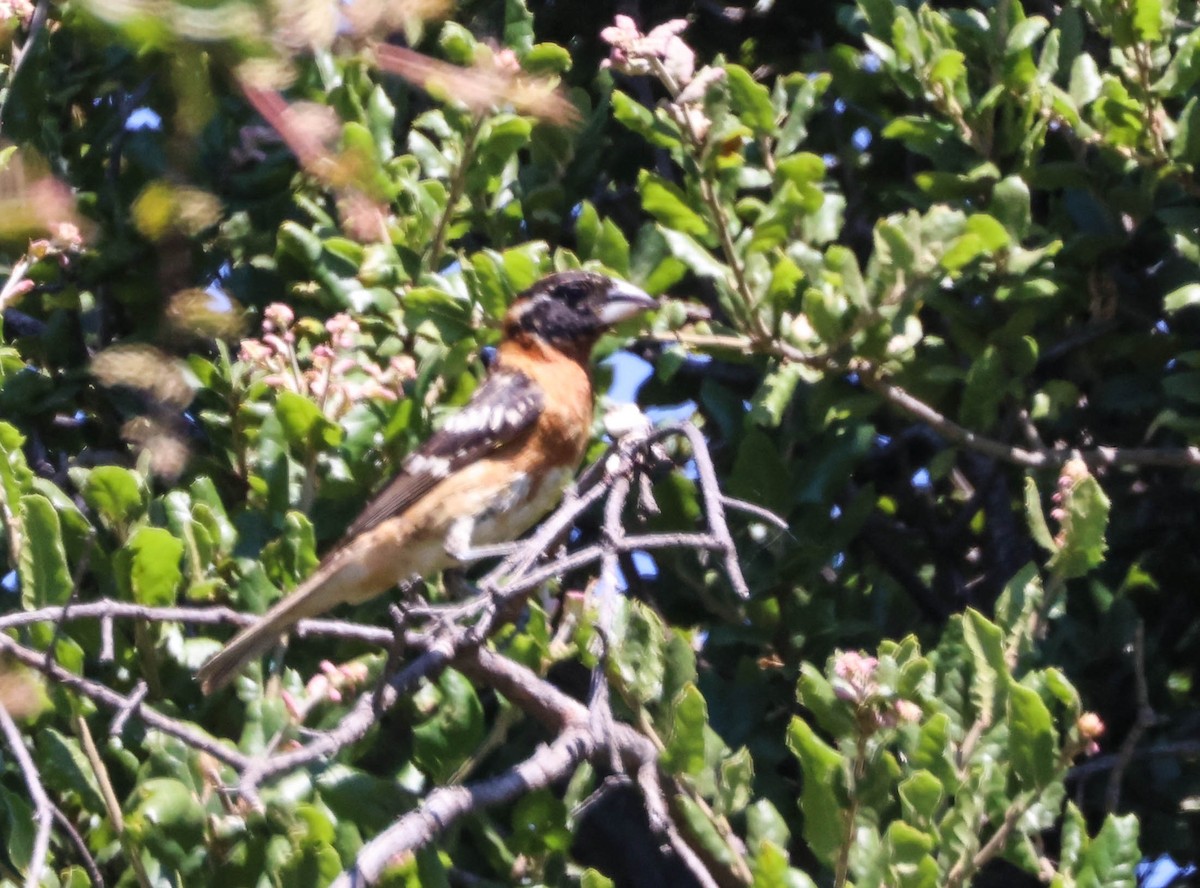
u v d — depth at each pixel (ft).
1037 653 13.75
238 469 14.87
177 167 6.32
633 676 13.00
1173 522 17.98
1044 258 15.96
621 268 15.81
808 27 20.84
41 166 5.93
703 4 20.83
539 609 13.55
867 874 11.50
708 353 15.74
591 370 16.12
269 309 14.38
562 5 20.56
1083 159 16.30
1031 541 18.66
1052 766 11.80
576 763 10.79
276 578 13.69
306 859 11.04
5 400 16.08
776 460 15.29
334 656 14.49
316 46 5.16
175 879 11.98
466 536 14.55
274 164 16.48
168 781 11.69
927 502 18.99
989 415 15.56
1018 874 17.10
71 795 12.75
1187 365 17.10
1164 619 18.10
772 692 15.69
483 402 15.07
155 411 10.00
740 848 12.54
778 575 15.23
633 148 20.42
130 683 13.04
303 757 9.61
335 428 14.01
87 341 16.78
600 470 12.96
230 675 12.32
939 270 14.42
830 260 15.15
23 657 10.53
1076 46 16.85
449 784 12.80
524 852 12.81
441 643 10.78
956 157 16.37
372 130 15.52
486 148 15.34
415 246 15.61
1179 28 16.97
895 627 17.49
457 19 19.08
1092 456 15.71
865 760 11.94
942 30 16.10
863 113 18.61
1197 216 15.67
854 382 16.84
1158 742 16.35
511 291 14.83
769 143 15.84
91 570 14.39
